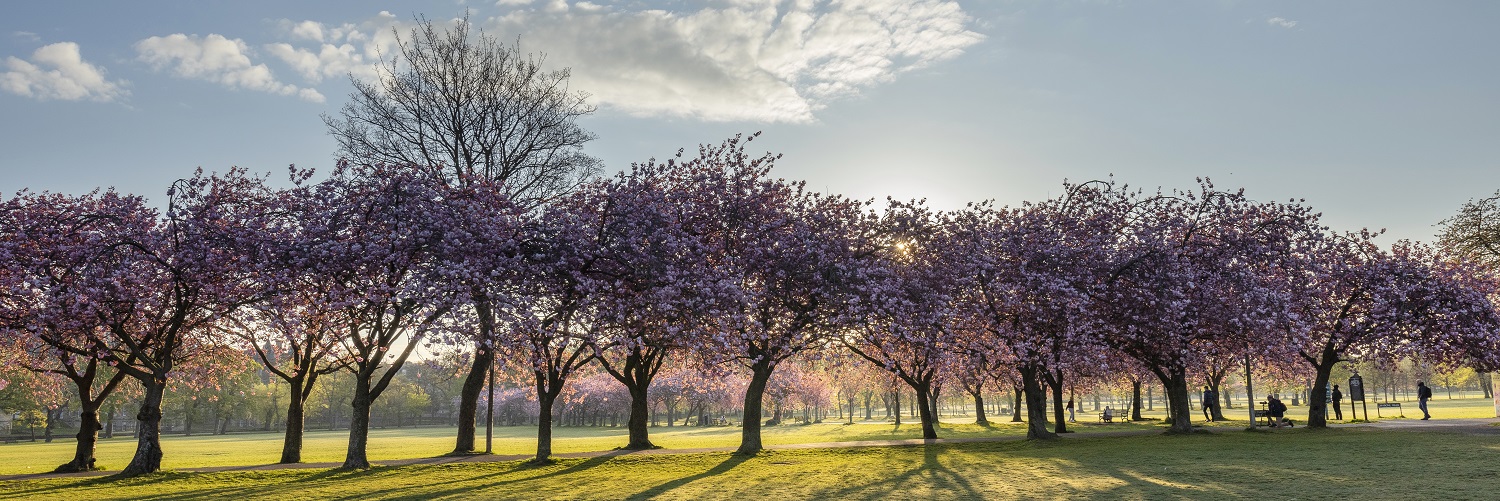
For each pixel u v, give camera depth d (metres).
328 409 142.12
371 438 74.62
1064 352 30.92
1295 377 48.47
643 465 26.36
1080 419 67.81
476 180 27.14
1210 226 32.34
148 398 26.00
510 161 35.31
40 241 23.22
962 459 25.19
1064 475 19.67
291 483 23.05
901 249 29.58
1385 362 34.72
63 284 22.48
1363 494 14.87
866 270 26.80
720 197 27.47
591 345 24.73
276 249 23.03
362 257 23.23
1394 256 35.00
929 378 39.56
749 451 28.97
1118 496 15.66
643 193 26.50
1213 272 31.34
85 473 27.75
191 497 19.92
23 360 30.23
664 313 24.41
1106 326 30.75
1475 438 26.69
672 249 24.66
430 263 23.48
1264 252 31.27
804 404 100.62
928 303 27.77
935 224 29.83
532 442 52.84
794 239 26.88
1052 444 30.27
